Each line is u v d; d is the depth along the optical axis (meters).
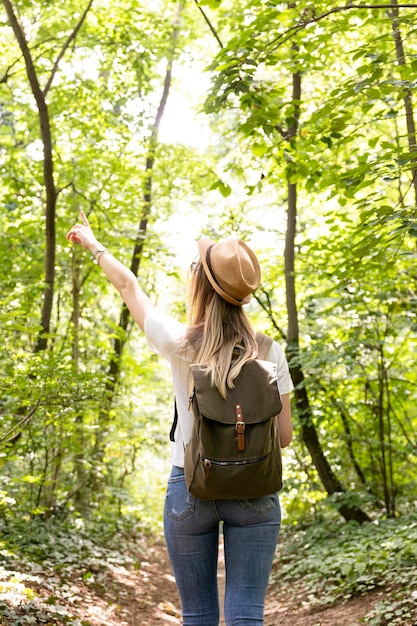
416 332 6.08
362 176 4.15
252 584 2.19
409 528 5.82
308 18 5.20
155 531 11.64
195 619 2.23
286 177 5.47
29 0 7.57
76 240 2.57
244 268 2.20
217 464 2.07
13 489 8.06
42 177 9.02
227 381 2.12
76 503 9.62
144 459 14.02
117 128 9.59
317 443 8.45
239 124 5.42
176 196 11.09
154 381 13.20
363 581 5.35
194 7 10.94
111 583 6.65
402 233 3.74
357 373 8.22
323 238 8.05
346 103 4.68
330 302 7.52
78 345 9.52
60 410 6.05
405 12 6.51
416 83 4.11
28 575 5.40
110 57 9.92
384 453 8.44
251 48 5.11
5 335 6.34
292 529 9.27
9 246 9.12
